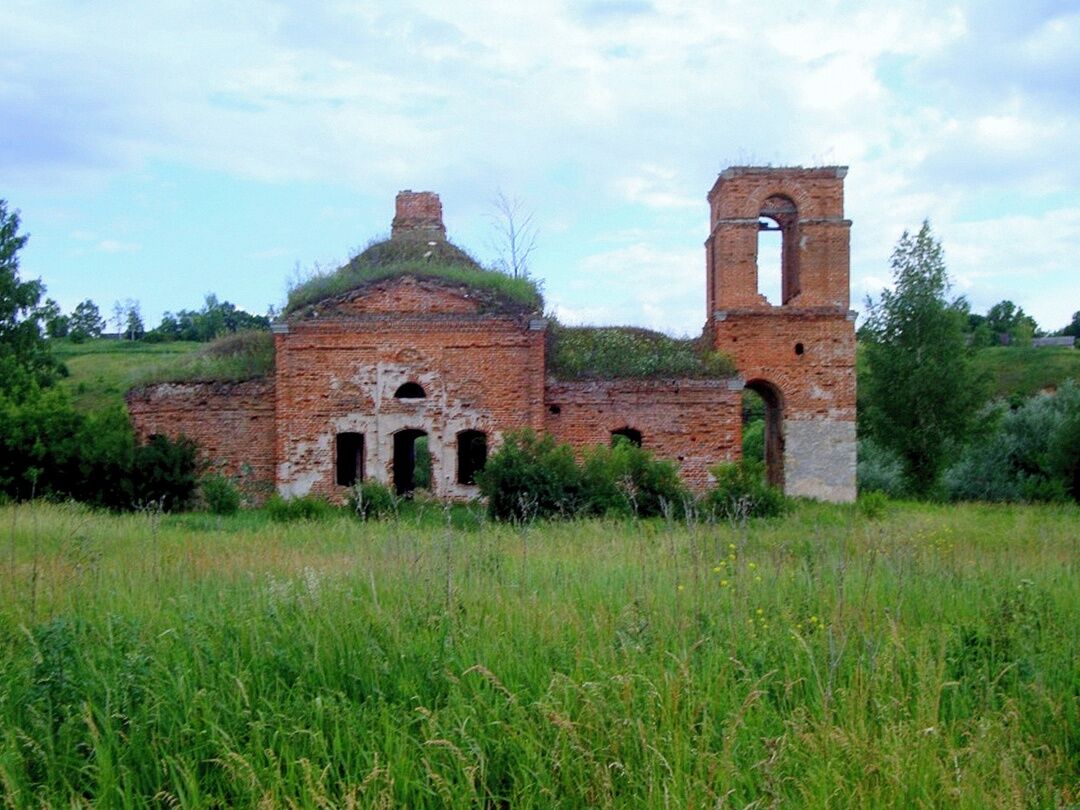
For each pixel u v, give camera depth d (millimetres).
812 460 31359
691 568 10977
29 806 5465
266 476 29531
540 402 28859
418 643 7652
